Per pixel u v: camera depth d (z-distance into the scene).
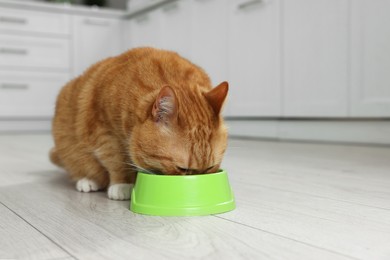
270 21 3.02
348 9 2.54
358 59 2.52
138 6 4.60
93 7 4.87
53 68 4.49
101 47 4.77
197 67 1.38
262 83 3.13
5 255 0.79
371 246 0.82
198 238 0.88
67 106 1.45
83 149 1.36
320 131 2.85
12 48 4.26
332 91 2.68
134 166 1.22
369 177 1.57
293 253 0.79
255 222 1.00
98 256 0.77
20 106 4.34
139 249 0.81
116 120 1.20
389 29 2.35
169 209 1.06
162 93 1.04
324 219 1.02
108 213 1.10
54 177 1.69
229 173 1.72
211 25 3.54
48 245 0.84
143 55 1.32
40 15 4.39
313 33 2.74
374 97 2.46
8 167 1.96
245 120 3.35
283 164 1.94
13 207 1.17
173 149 1.07
